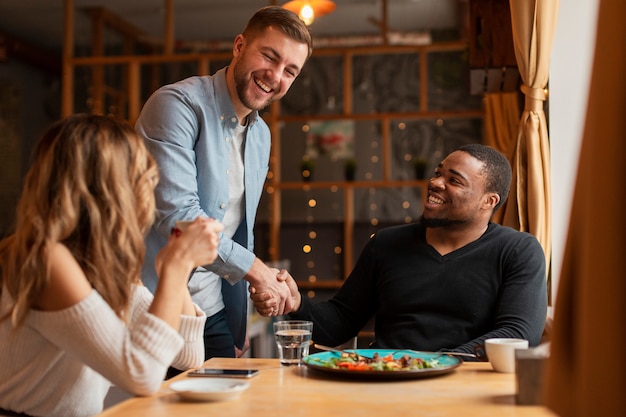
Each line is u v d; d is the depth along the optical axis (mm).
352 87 8578
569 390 912
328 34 8664
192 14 8055
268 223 7895
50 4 7855
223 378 1572
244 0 7586
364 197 8461
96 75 7047
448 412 1258
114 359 1399
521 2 2637
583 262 881
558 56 2945
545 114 2988
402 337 2197
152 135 2334
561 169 2938
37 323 1450
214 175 2420
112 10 7941
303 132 8570
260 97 2418
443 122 8383
